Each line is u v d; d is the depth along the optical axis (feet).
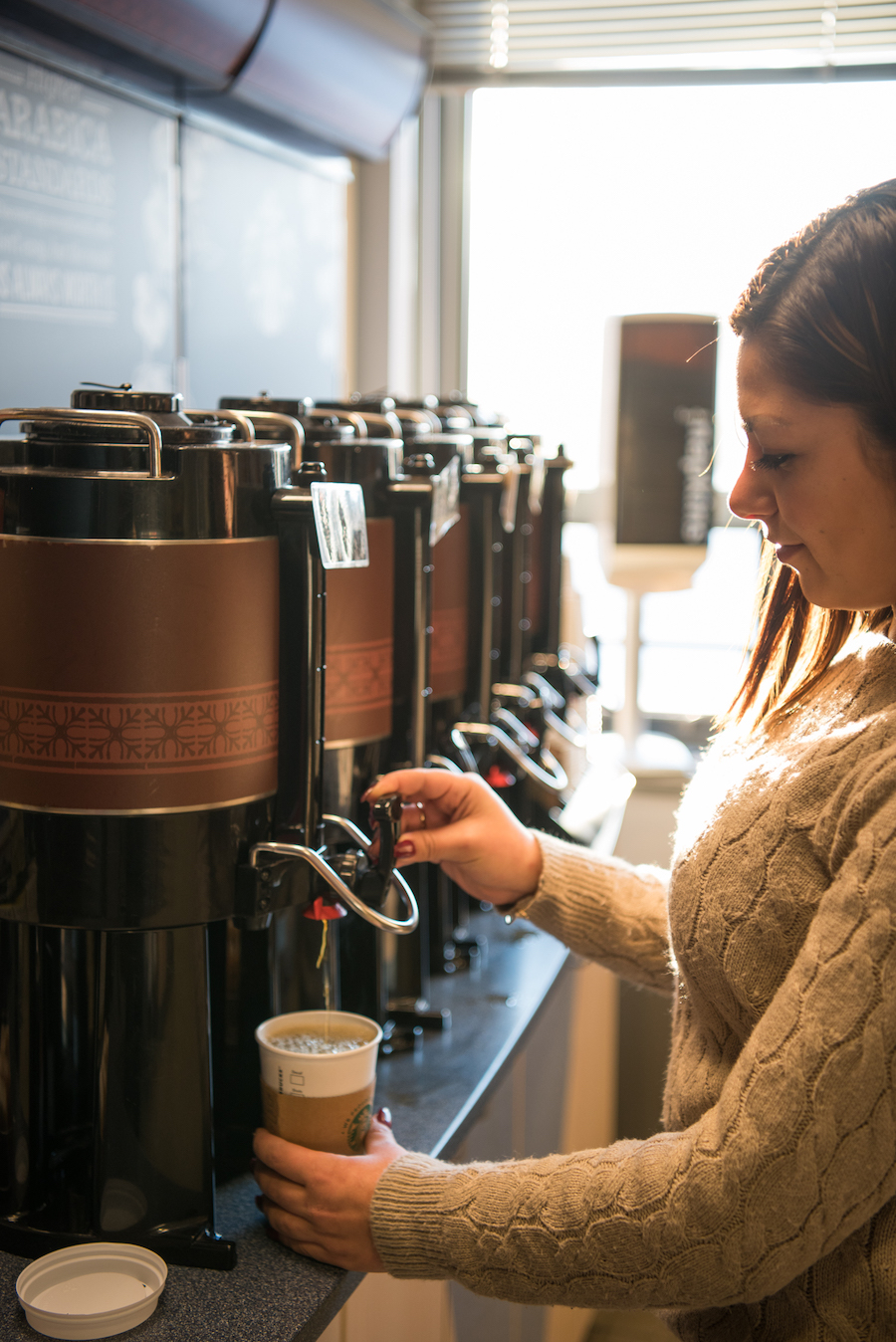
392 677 3.87
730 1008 2.60
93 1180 3.00
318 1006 3.65
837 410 2.29
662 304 9.35
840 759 2.46
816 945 2.22
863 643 2.75
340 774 3.68
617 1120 8.86
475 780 3.74
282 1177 2.97
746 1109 2.22
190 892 2.87
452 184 9.80
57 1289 2.80
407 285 9.41
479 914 5.99
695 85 8.90
